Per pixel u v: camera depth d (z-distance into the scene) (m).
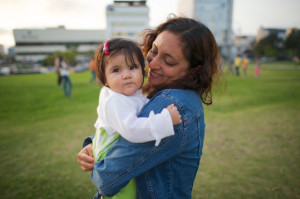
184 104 0.85
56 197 2.29
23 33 79.31
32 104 6.53
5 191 2.38
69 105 6.34
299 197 2.25
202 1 65.00
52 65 47.75
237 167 2.81
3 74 25.91
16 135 3.95
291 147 3.34
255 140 3.62
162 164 0.88
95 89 9.39
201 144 0.96
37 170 2.79
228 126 4.30
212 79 1.08
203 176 2.63
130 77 0.92
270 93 7.92
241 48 77.12
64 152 3.27
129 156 0.80
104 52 0.95
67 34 81.69
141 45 1.21
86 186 2.48
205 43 0.93
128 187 0.93
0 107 6.14
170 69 0.95
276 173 2.67
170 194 0.89
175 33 0.91
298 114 5.09
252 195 2.29
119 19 64.12
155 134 0.74
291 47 57.53
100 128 1.00
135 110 0.87
